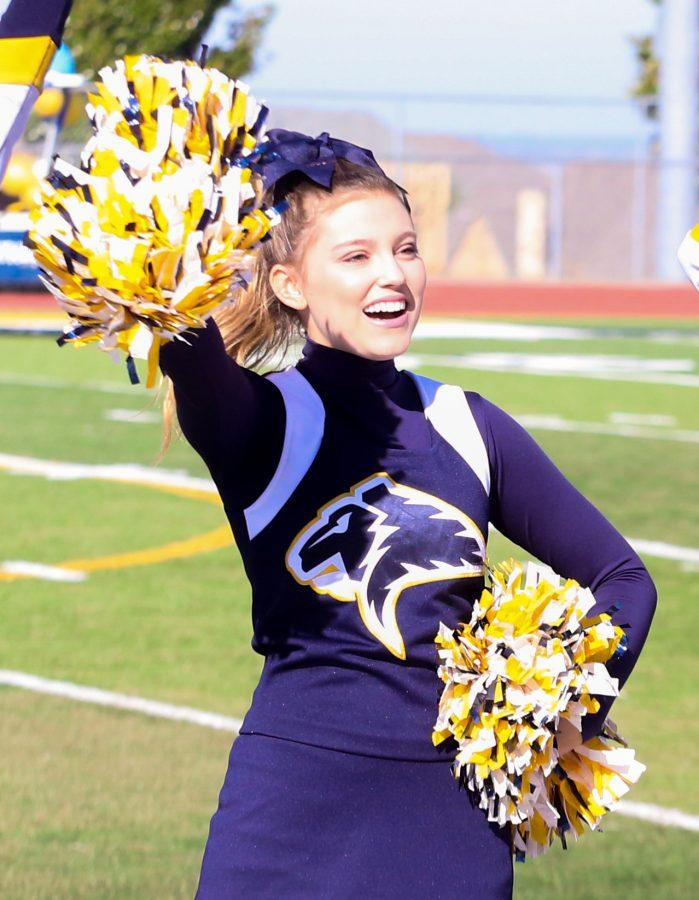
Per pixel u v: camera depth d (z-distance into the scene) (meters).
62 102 48.22
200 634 18.06
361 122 80.00
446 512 6.20
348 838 5.98
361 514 6.13
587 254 90.06
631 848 11.88
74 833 11.86
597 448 33.09
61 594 19.89
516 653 5.75
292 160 6.30
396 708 6.06
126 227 5.20
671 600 19.88
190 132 5.36
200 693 15.74
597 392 43.41
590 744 6.21
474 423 6.43
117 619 18.67
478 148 90.19
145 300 5.20
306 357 6.43
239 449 6.01
